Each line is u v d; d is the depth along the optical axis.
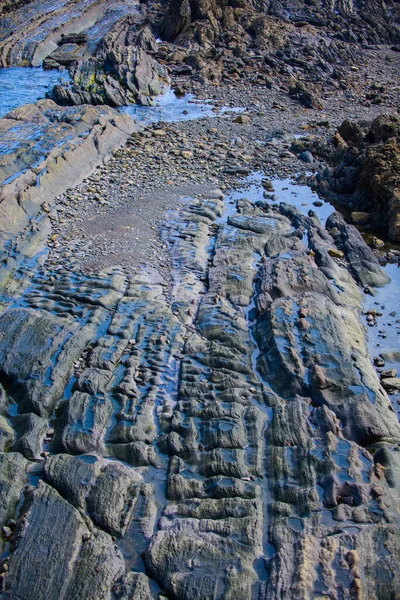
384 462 8.70
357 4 36.25
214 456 8.79
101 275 12.88
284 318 11.32
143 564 7.54
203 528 7.82
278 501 8.21
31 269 13.14
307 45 29.83
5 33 31.22
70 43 29.94
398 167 16.08
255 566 7.38
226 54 28.45
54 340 10.85
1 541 7.73
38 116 20.38
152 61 26.34
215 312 11.81
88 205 15.95
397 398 10.30
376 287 13.40
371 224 15.88
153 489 8.52
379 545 7.45
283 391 10.04
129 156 19.02
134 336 11.27
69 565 7.34
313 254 13.93
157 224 15.19
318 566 7.21
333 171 18.30
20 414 9.68
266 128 21.94
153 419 9.55
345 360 10.43
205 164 18.83
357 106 24.89
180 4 30.64
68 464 8.62
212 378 10.26
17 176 16.23
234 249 13.92
